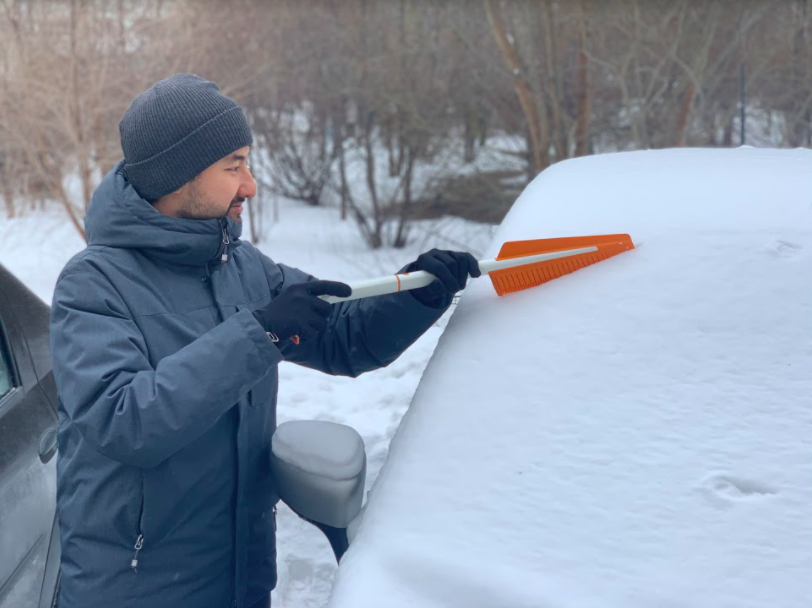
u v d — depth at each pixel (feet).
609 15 27.17
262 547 5.24
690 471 3.50
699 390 3.79
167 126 4.35
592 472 3.57
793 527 3.27
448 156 31.68
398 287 4.67
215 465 4.68
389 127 33.01
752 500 3.37
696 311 4.12
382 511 3.66
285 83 37.96
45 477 6.31
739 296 4.16
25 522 5.89
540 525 3.43
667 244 4.55
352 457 4.72
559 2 27.71
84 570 4.59
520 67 28.02
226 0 32.83
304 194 43.04
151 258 4.60
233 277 4.96
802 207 4.71
